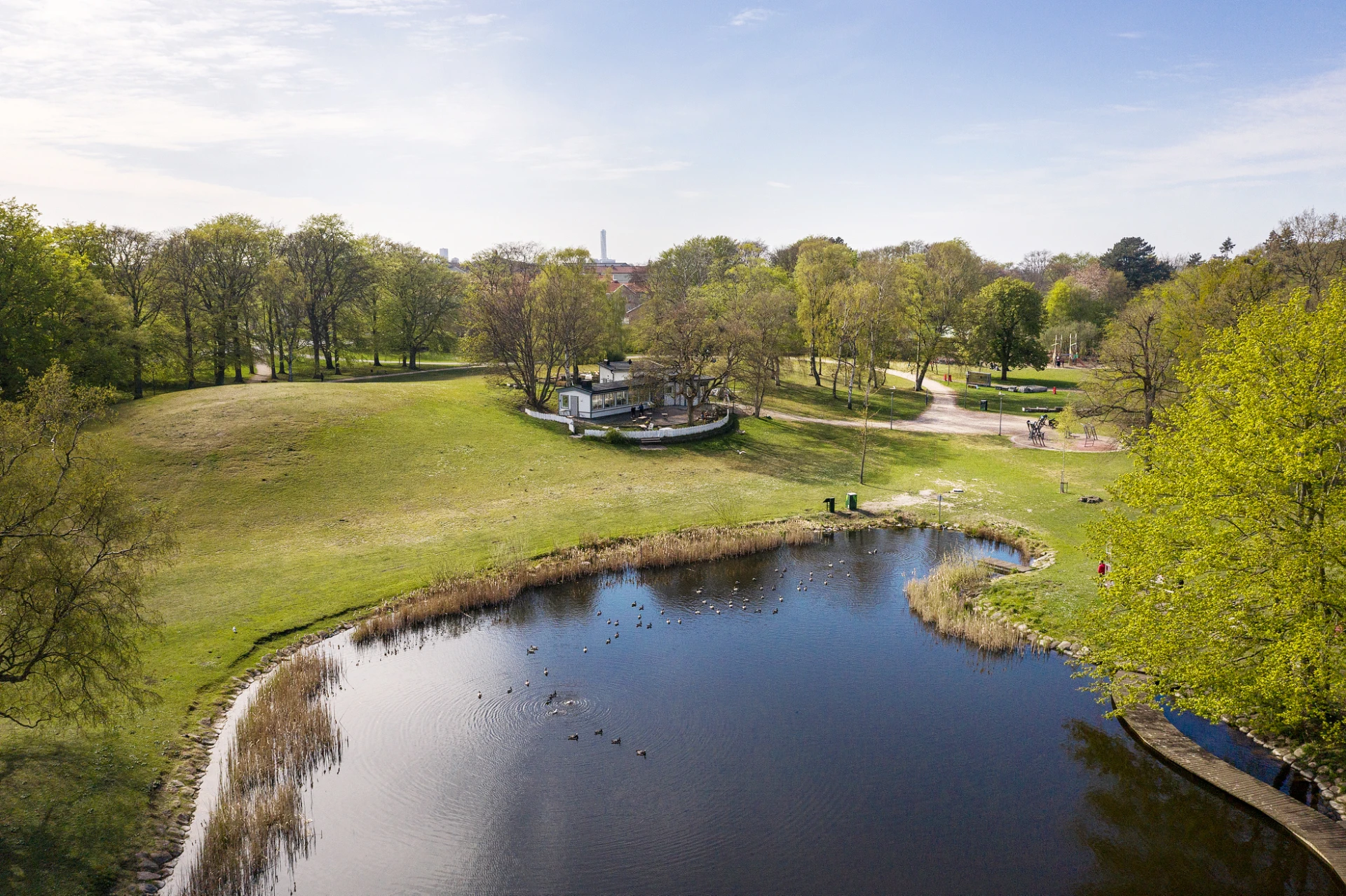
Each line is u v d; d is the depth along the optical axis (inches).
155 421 2474.2
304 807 1023.6
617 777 1099.3
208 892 855.7
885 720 1248.2
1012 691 1338.6
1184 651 1039.0
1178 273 3292.3
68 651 925.2
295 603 1600.6
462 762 1130.0
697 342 3176.7
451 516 2158.0
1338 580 959.0
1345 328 950.4
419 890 884.0
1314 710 975.0
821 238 5984.3
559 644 1518.2
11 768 976.3
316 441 2487.7
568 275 3654.0
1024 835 977.5
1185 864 921.5
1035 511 2288.4
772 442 3090.6
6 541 917.8
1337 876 868.0
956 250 4443.9
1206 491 1016.9
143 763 1045.2
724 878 903.1
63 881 824.9
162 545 1052.5
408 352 4566.9
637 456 2785.4
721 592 1785.2
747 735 1203.2
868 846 957.8
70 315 2571.4
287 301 3715.6
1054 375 5009.8
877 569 1931.6
